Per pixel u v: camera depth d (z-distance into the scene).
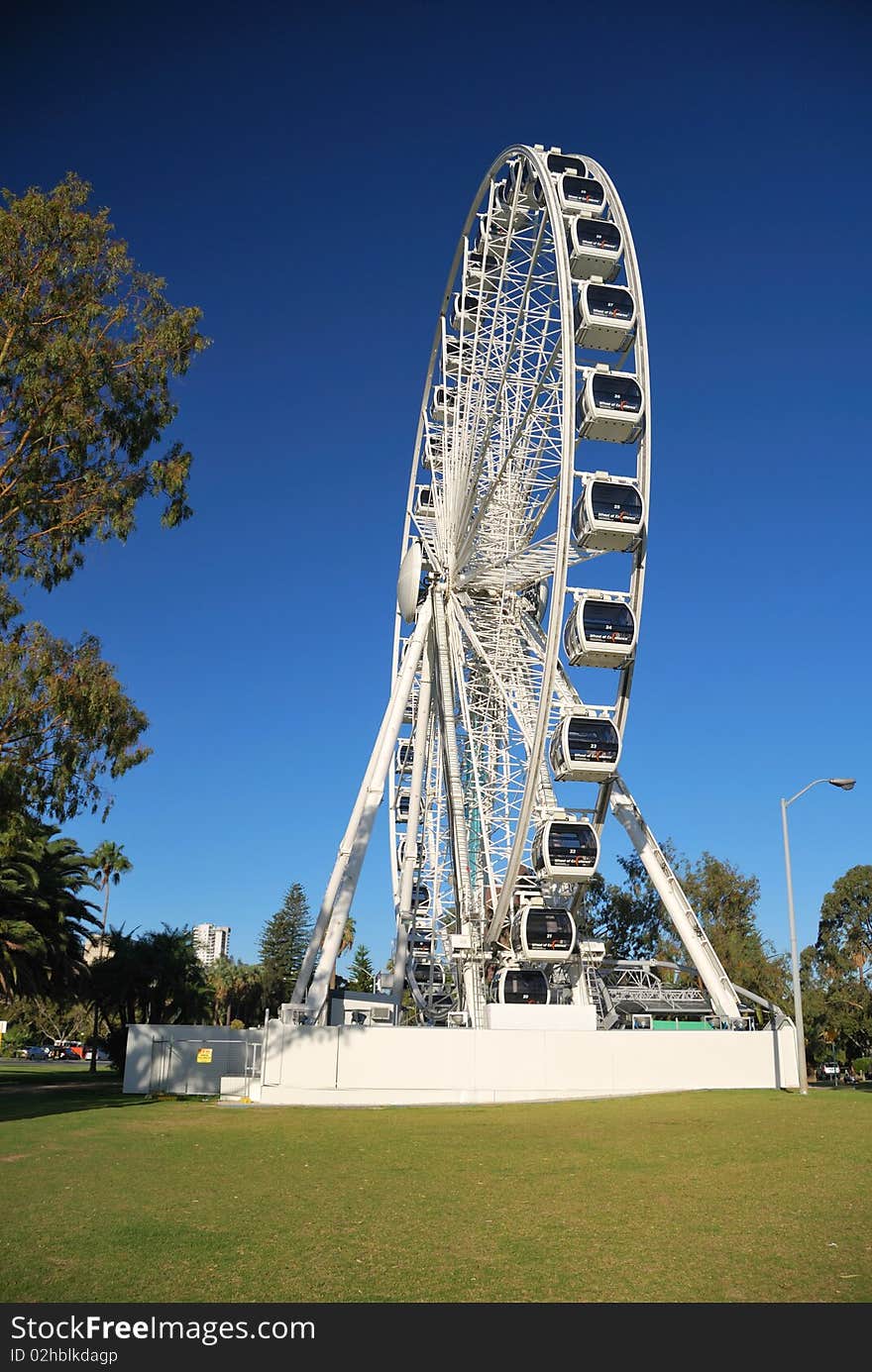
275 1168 18.02
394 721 48.03
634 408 41.47
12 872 50.00
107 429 33.84
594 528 40.94
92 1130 24.33
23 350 31.84
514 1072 36.41
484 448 42.75
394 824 60.12
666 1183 16.03
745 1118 25.25
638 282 42.22
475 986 45.88
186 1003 69.50
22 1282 10.17
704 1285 10.02
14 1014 118.00
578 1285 10.03
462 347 51.56
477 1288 9.96
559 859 43.66
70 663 31.48
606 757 43.28
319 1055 35.50
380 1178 16.80
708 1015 47.19
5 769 30.25
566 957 44.31
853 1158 18.42
